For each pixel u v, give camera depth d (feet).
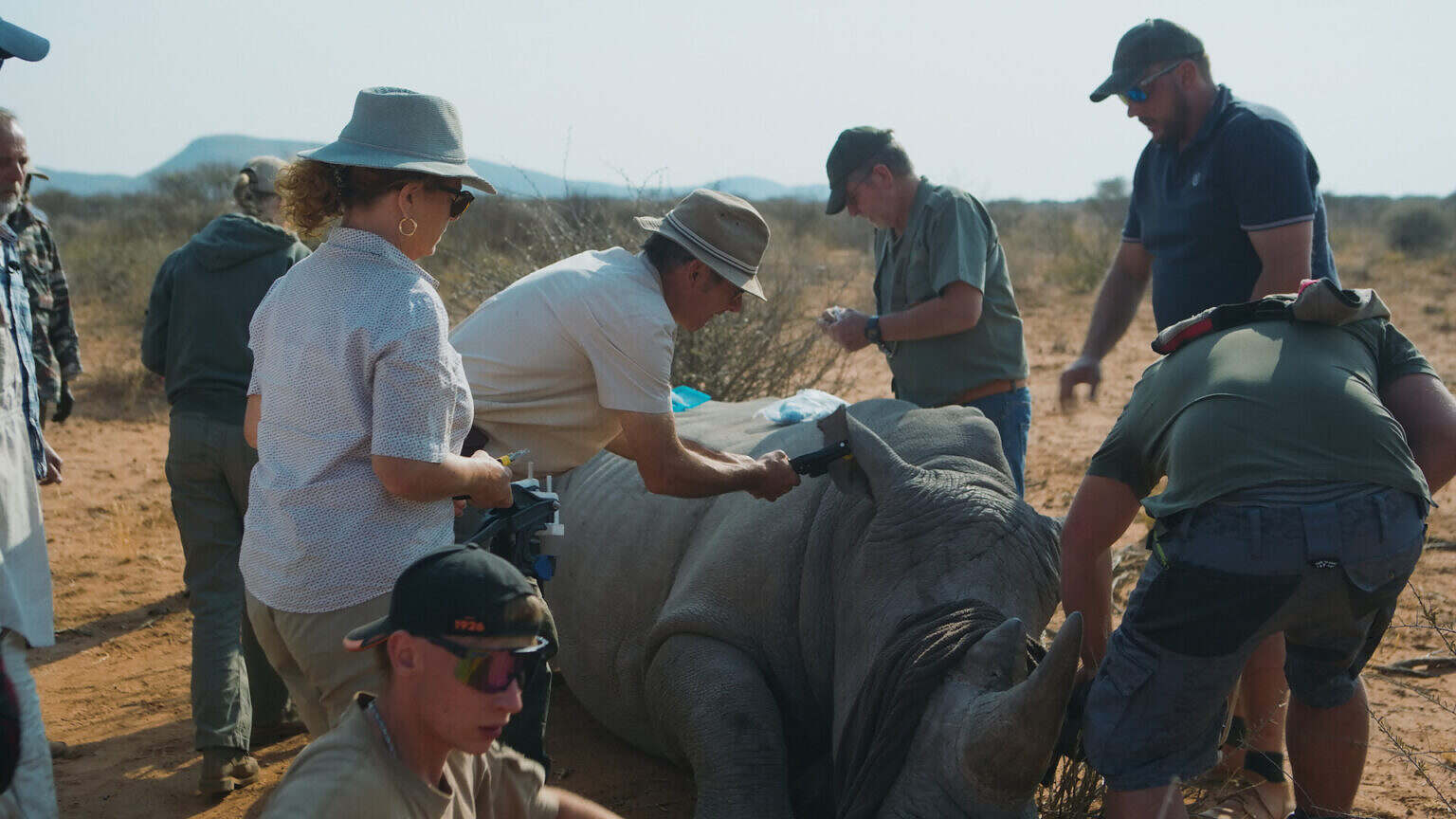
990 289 19.45
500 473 11.05
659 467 13.03
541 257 29.50
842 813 10.95
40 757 11.03
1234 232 16.25
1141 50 16.15
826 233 112.16
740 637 14.05
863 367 44.50
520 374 13.07
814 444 15.46
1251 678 14.28
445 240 43.06
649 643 14.80
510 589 7.12
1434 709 17.39
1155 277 17.35
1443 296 77.00
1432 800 14.80
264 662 17.11
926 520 12.53
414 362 10.11
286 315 10.61
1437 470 11.39
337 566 10.43
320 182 10.62
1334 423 10.68
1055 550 12.79
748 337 28.30
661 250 13.32
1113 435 12.22
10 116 13.82
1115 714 11.16
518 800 8.29
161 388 43.80
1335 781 12.59
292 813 7.00
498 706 7.15
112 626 22.25
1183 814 11.35
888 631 11.84
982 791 9.75
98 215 152.25
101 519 28.99
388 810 7.18
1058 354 53.52
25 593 12.30
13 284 14.01
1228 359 11.32
